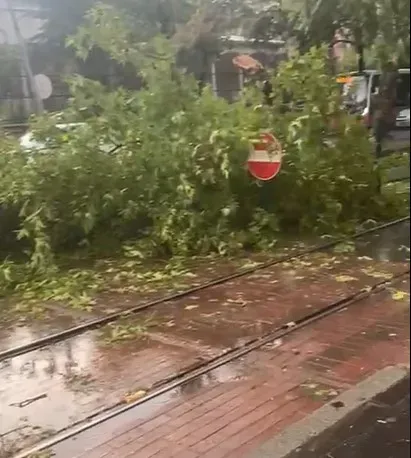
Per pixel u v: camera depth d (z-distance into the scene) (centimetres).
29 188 670
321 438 382
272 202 907
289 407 424
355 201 970
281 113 892
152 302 645
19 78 623
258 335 557
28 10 611
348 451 367
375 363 489
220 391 452
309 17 796
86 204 741
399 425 392
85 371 495
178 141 813
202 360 509
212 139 816
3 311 609
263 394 445
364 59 875
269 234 872
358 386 446
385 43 815
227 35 805
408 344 522
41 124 670
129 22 750
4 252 669
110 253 769
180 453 375
